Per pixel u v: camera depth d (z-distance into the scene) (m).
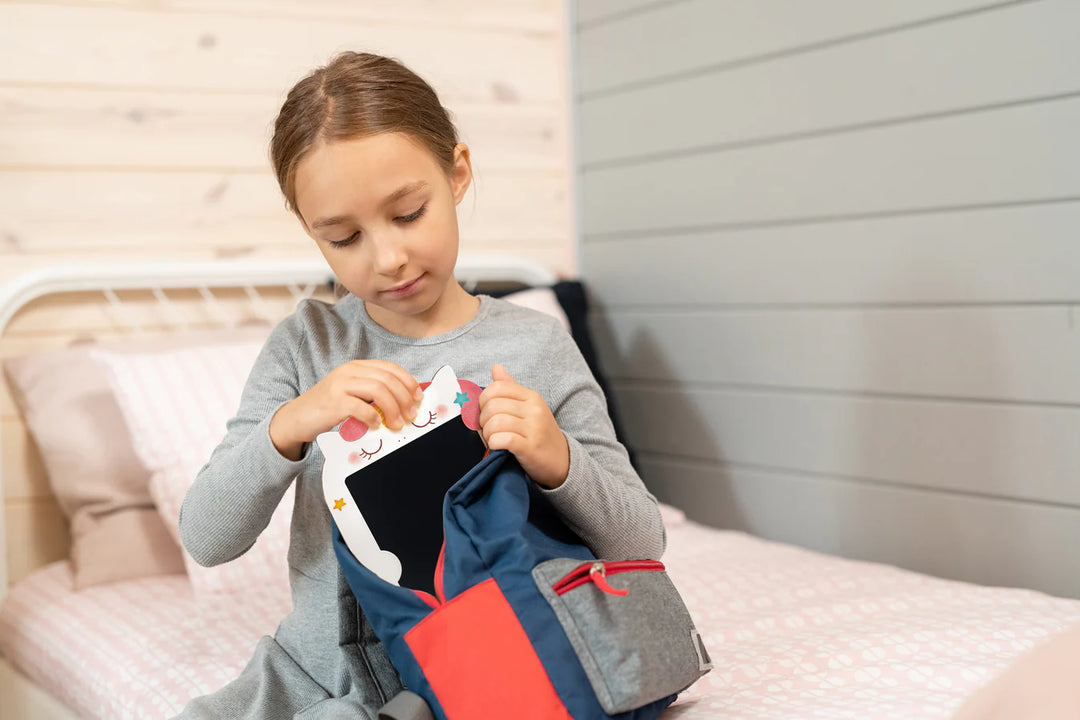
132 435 1.74
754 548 1.83
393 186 1.02
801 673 1.17
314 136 1.02
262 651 1.17
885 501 1.89
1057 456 1.64
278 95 2.12
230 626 1.50
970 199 1.72
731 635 1.35
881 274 1.86
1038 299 1.64
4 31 1.88
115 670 1.40
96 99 1.96
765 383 2.09
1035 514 1.67
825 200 1.94
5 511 1.89
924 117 1.77
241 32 2.08
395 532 1.03
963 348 1.75
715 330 2.19
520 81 2.41
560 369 1.17
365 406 1.02
